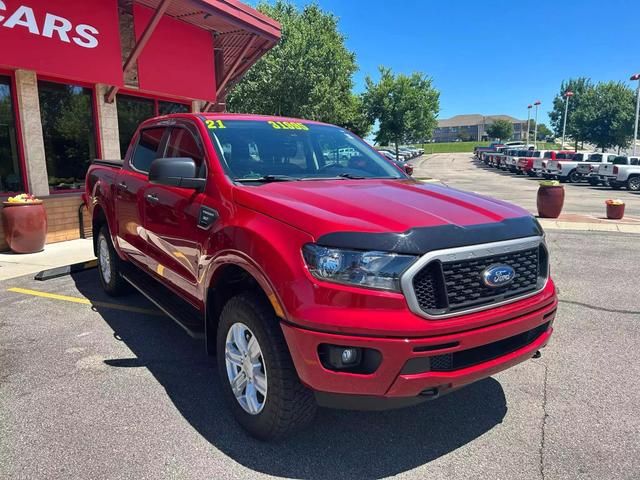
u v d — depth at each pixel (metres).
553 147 75.12
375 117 41.34
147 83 10.61
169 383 3.78
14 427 3.15
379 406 2.56
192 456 2.87
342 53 34.09
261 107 29.38
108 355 4.29
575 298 6.04
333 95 30.17
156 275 4.38
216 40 13.09
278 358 2.71
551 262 7.97
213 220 3.29
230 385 3.16
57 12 8.51
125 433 3.09
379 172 4.21
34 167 9.21
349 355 2.53
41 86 9.41
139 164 4.87
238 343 3.07
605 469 2.78
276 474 2.72
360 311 2.47
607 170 26.47
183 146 4.10
